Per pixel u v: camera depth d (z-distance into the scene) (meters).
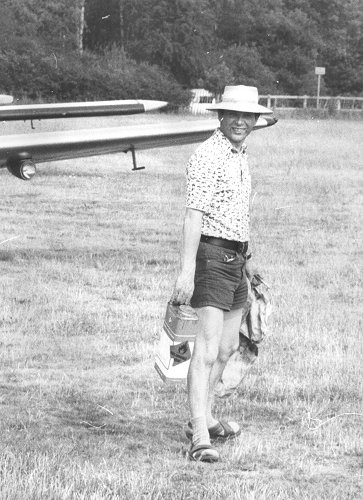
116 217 19.14
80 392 8.06
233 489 5.94
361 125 51.66
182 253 6.44
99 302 11.58
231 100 6.51
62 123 39.12
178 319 6.58
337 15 97.62
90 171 26.42
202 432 6.50
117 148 15.11
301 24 86.88
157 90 57.44
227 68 70.69
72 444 6.74
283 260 14.95
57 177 24.97
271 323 10.73
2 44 59.69
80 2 74.44
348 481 6.26
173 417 7.50
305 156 32.53
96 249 15.57
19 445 6.66
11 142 13.85
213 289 6.48
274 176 27.05
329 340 10.09
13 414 7.42
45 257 14.67
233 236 6.49
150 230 17.80
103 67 61.03
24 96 56.38
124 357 9.23
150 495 5.75
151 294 12.17
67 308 11.21
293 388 8.39
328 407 7.93
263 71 74.25
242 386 8.35
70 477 5.98
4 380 8.38
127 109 14.37
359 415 7.74
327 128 46.84
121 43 74.50
